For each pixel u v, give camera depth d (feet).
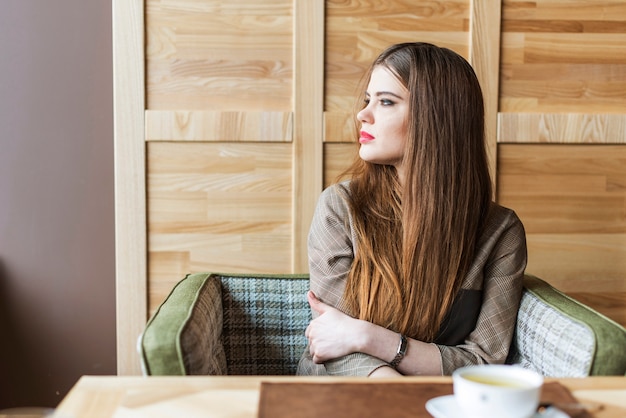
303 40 5.66
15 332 6.00
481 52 5.76
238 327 5.04
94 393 2.76
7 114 5.84
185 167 5.71
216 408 2.63
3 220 5.91
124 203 5.66
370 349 4.00
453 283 4.33
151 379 2.91
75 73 5.86
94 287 6.02
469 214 4.44
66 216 5.95
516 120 5.82
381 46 5.74
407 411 2.56
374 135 4.44
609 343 3.57
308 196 5.77
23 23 5.79
